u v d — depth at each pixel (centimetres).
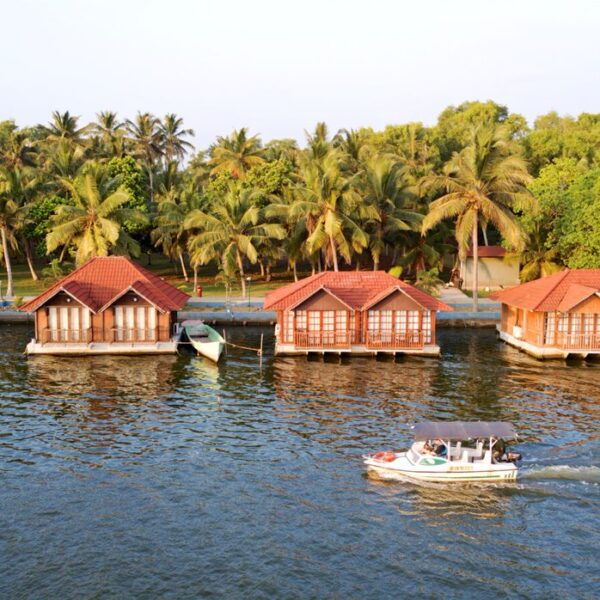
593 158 9675
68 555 2391
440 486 2973
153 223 9225
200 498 2831
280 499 2830
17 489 2902
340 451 3350
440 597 2175
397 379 4728
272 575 2280
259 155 10450
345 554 2416
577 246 7325
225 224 7981
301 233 7981
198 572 2295
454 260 10056
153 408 4025
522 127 11306
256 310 7169
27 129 12681
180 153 11931
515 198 6700
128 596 2162
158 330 5522
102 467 3141
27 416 3856
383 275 5784
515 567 2345
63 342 5409
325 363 5219
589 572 2319
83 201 7288
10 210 7806
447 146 10675
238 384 4575
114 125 11450
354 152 9538
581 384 4606
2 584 2214
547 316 5384
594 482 3019
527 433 3600
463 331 6644
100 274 5719
